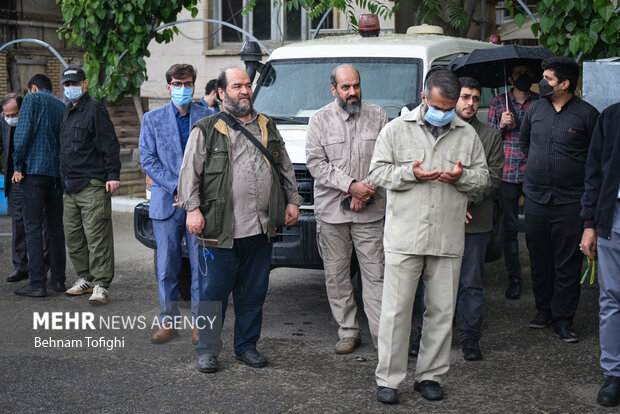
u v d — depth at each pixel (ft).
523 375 16.49
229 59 49.39
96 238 22.21
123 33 30.50
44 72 61.00
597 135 15.11
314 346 18.52
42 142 22.82
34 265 23.17
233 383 15.94
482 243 17.35
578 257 18.83
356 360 17.43
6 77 57.82
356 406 14.71
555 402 14.96
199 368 16.60
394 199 14.66
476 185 14.48
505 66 22.31
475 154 14.75
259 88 23.41
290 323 20.70
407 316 14.78
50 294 23.67
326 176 17.24
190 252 18.13
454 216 14.58
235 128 16.07
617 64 18.25
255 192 16.11
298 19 48.88
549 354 17.93
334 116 17.47
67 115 21.89
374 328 17.74
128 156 48.01
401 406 14.73
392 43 23.16
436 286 14.80
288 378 16.25
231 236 15.93
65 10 30.63
